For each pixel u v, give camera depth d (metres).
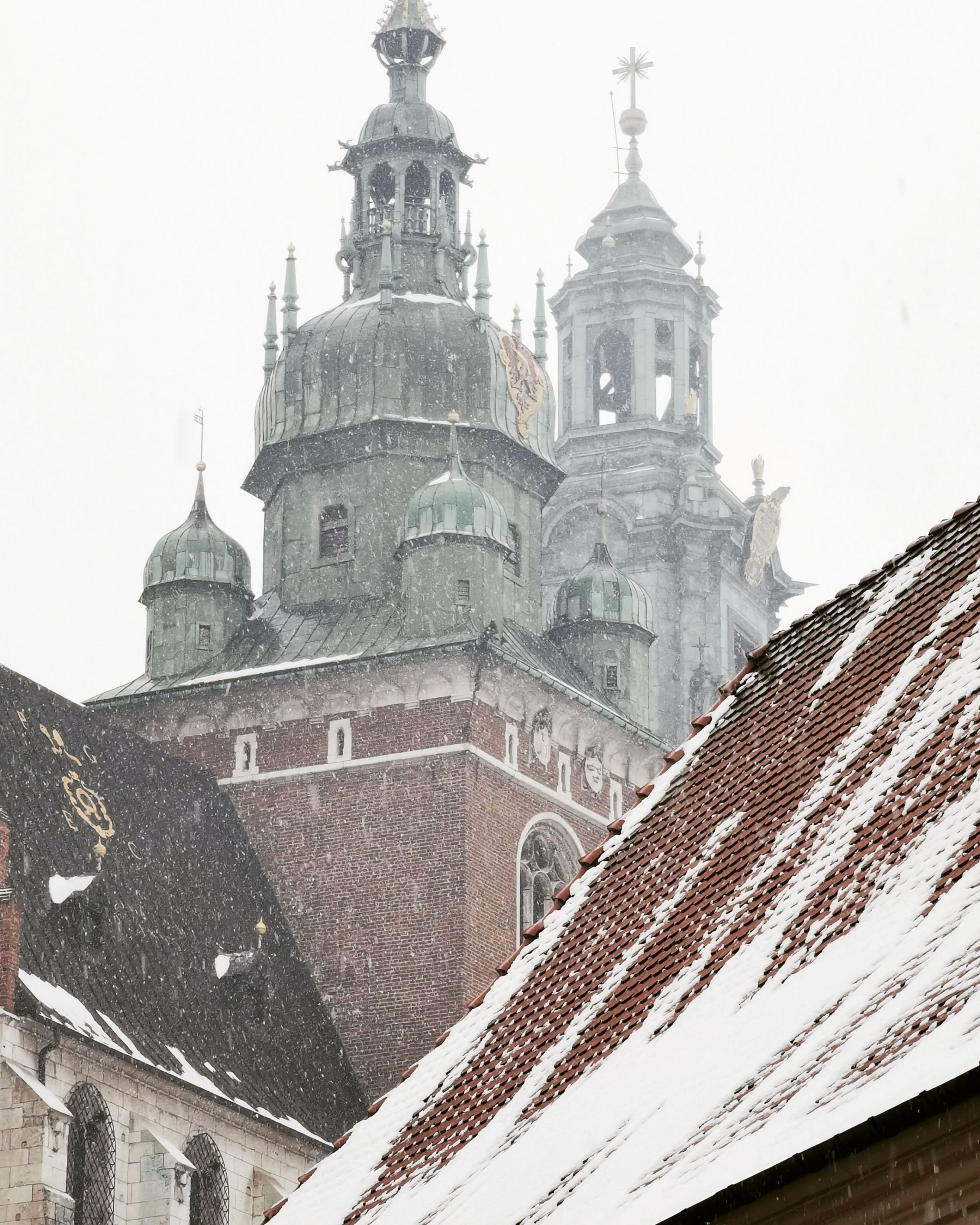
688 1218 49.75
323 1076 161.75
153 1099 142.75
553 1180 57.25
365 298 191.50
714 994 59.34
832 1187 48.28
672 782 72.88
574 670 185.50
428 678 170.88
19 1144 132.12
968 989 47.88
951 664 62.34
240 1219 147.62
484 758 170.00
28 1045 135.12
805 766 65.38
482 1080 68.50
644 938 66.44
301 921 169.38
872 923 54.66
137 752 168.38
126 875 156.62
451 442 181.00
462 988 165.00
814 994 53.84
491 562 175.62
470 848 167.50
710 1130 52.12
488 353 187.75
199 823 168.25
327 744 172.00
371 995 166.62
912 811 57.72
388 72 197.50
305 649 176.38
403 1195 65.44
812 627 72.50
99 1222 138.25
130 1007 147.00
